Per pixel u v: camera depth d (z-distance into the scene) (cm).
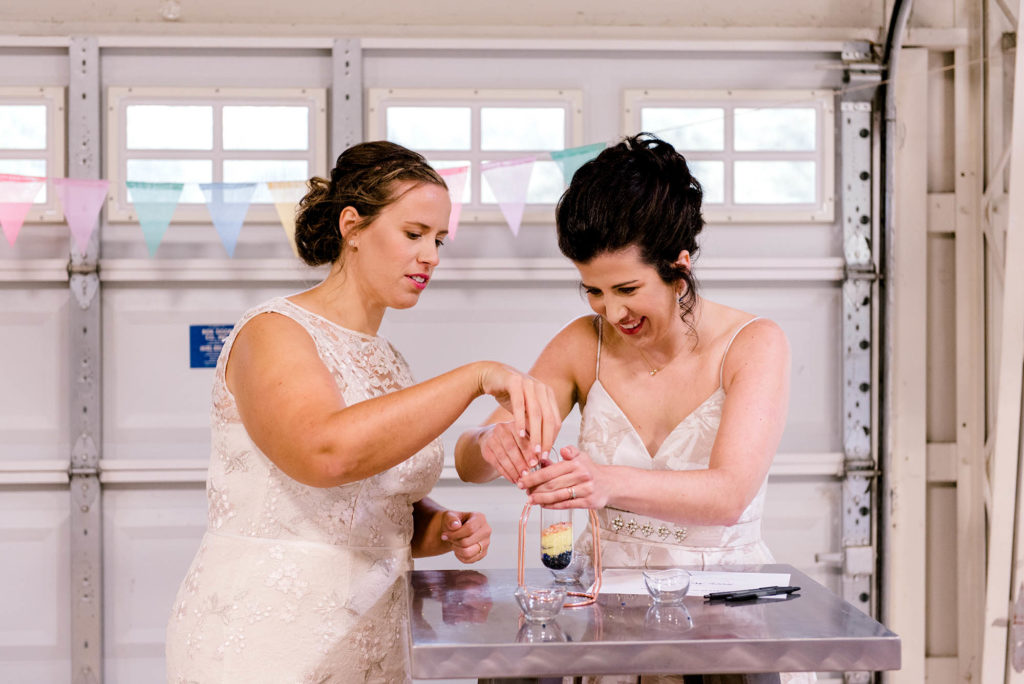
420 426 127
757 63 326
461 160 321
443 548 169
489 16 323
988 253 321
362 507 148
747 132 326
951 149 329
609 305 152
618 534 167
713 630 117
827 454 325
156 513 315
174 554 315
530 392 129
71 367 311
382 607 150
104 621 313
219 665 139
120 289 314
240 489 143
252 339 138
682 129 325
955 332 328
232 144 315
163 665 314
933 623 329
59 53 312
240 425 144
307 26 319
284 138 316
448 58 321
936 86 328
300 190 294
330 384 132
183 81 315
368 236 148
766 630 117
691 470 148
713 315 170
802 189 327
